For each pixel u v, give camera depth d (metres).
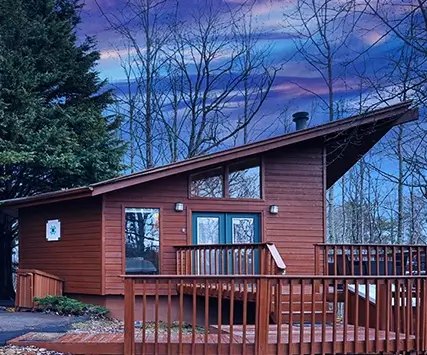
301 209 12.52
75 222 12.00
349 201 20.92
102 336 7.12
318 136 11.58
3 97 14.85
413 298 7.60
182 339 6.78
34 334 7.48
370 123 10.44
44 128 15.16
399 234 16.42
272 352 6.38
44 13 17.45
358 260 10.12
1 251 16.86
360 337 6.91
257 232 12.18
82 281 11.67
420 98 5.88
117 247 11.36
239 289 8.94
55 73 16.47
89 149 16.34
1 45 15.56
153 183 11.71
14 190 16.42
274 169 12.47
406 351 6.77
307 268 12.32
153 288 11.38
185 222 11.80
